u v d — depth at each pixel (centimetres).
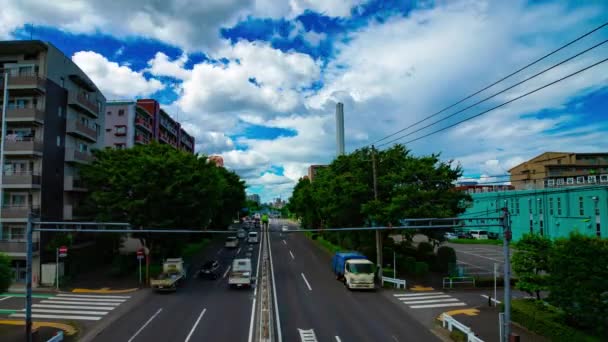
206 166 3950
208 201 3572
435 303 2509
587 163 6606
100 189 3684
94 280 3306
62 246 3180
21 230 3297
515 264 2131
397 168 3344
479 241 5788
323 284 3092
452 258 3472
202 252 4969
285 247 5497
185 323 2072
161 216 3097
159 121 7062
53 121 3541
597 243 1672
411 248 3947
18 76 3300
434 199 3011
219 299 2617
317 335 1869
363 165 3412
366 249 3747
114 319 2180
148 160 3023
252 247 5484
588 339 1574
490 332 1906
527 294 2770
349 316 2197
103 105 4606
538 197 4797
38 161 3381
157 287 2891
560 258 1727
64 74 3734
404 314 2255
